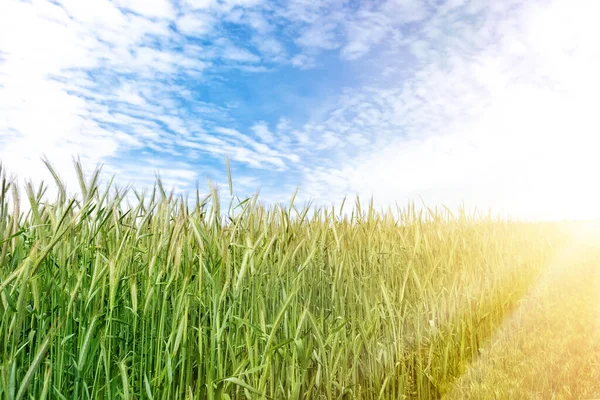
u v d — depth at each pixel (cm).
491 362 421
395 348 338
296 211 378
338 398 276
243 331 262
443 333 409
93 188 239
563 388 383
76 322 222
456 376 386
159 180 279
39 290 211
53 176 230
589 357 450
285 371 266
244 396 243
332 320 312
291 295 237
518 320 531
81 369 198
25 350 216
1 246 196
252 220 312
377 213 457
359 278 375
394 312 377
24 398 201
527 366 417
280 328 275
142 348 221
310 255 289
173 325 220
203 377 239
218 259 259
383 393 321
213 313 230
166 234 257
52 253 223
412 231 519
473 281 501
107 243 254
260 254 274
